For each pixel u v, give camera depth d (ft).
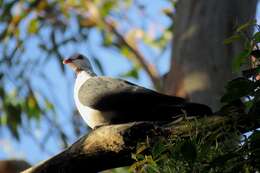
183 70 38.68
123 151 27.78
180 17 40.60
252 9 40.70
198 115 29.43
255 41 25.36
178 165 24.50
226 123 25.81
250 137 24.16
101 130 27.94
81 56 42.22
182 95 37.93
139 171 26.76
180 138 25.80
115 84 35.53
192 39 39.27
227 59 38.65
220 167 24.16
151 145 27.25
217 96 37.42
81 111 36.17
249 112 24.82
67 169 28.17
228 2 39.88
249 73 24.91
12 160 46.83
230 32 39.45
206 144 24.66
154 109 32.83
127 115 34.17
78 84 37.70
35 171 28.35
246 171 24.06
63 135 55.47
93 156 28.02
